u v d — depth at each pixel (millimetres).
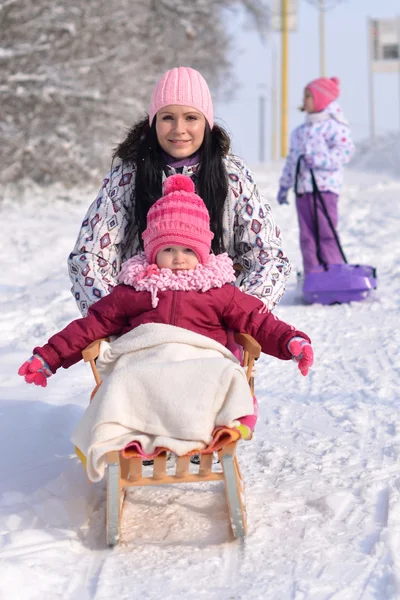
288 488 3977
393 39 58281
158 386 3398
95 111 22406
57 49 21844
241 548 3402
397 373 5918
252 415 3457
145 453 3312
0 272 10281
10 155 21281
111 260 4164
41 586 3109
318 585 3068
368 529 3516
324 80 8938
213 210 4125
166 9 28453
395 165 37969
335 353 6555
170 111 4062
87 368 6184
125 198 4172
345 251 11438
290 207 18078
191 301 3752
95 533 3570
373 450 4438
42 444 4574
